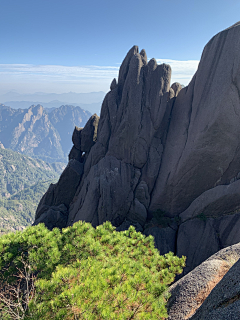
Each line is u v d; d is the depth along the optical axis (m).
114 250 11.99
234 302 5.71
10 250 10.26
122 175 40.38
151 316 7.46
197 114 35.31
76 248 10.77
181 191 36.88
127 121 41.00
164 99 40.69
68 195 48.44
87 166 46.59
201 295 9.20
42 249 10.45
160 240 34.94
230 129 31.62
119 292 7.45
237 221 31.30
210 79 34.09
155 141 41.03
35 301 7.57
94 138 51.88
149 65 42.41
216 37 34.53
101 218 38.38
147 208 39.50
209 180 35.06
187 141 36.19
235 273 6.76
